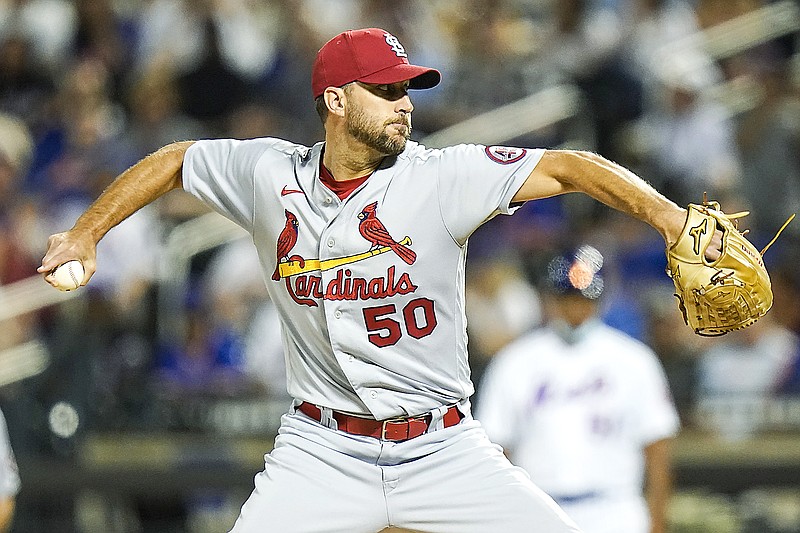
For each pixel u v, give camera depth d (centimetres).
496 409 2409
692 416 3195
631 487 2381
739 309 1432
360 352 1577
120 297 3403
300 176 1602
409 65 1554
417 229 1555
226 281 3512
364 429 1614
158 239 3606
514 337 3356
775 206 3984
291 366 1658
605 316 3262
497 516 1593
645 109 4081
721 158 3981
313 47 4275
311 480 1611
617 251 3659
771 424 3150
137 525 3136
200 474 2978
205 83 4178
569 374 2383
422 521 1617
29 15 4388
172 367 3344
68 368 3105
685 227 1427
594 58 4097
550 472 2358
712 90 4138
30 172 3906
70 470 2958
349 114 1552
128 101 4159
